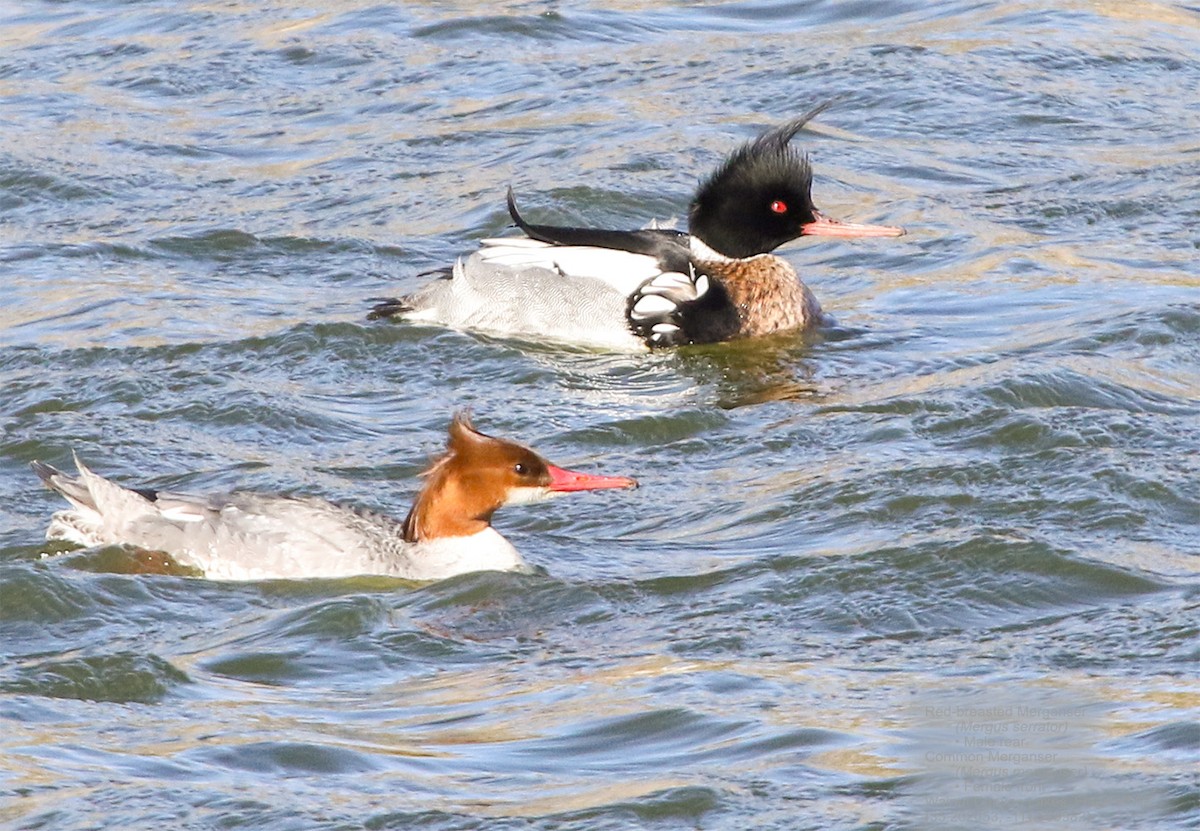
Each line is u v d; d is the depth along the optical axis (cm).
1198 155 2414
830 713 1090
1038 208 2275
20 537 1402
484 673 1173
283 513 1348
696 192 2028
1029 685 1134
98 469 1570
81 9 3059
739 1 3050
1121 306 1945
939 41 2830
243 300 2027
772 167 1998
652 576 1345
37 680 1150
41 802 969
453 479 1341
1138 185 2327
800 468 1566
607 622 1267
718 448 1633
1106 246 2150
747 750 1035
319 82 2731
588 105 2627
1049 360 1786
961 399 1692
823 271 2153
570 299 1967
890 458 1567
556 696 1124
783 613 1280
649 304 1955
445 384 1816
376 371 1847
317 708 1114
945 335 1927
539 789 989
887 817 955
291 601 1297
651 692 1127
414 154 2478
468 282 1998
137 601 1283
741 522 1460
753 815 959
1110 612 1262
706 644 1222
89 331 1917
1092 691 1120
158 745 1048
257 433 1664
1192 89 2659
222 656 1198
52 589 1277
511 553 1355
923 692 1123
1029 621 1258
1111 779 994
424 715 1101
